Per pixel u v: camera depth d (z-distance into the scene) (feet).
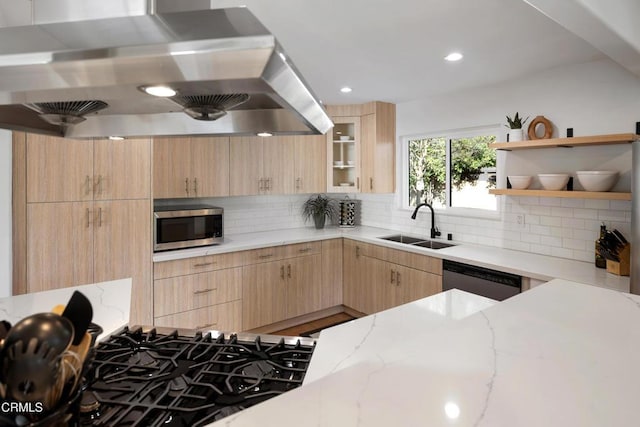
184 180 11.07
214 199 13.05
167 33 2.31
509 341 3.09
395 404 2.13
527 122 10.01
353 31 7.00
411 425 1.93
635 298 4.30
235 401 3.52
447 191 12.51
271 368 4.19
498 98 10.66
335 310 13.88
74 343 2.39
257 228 14.06
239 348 4.71
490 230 11.21
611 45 5.80
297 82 2.90
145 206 9.80
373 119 13.23
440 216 12.62
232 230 13.46
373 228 14.96
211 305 10.80
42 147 8.54
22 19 6.08
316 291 13.02
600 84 8.66
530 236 10.21
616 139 7.63
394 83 10.63
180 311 10.30
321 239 13.03
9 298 5.91
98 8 3.40
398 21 6.58
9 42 2.37
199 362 4.39
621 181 8.40
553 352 2.86
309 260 12.84
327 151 13.98
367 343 4.73
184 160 11.07
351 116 13.69
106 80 2.40
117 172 9.44
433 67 9.15
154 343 4.82
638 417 2.01
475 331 3.32
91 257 9.13
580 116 9.00
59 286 8.76
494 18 6.48
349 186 13.93
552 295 4.42
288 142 13.20
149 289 9.86
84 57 2.26
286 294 12.33
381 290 12.16
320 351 4.51
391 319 5.56
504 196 10.77
